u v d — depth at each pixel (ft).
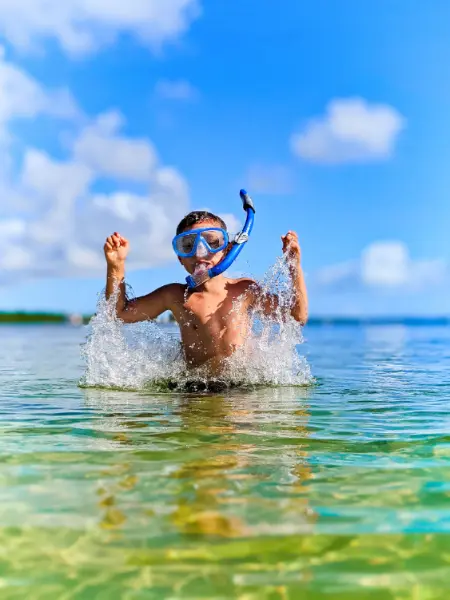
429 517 4.66
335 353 25.09
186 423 8.30
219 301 13.91
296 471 5.84
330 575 3.77
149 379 13.16
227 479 5.56
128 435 7.50
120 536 4.27
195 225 14.20
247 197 14.26
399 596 3.57
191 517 4.61
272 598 3.54
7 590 3.61
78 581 3.70
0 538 4.25
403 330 73.00
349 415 9.03
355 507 4.85
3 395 11.25
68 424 8.23
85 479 5.55
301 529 4.41
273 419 8.66
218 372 13.58
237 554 4.02
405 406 9.95
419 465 6.11
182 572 3.80
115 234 13.92
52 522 4.52
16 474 5.72
